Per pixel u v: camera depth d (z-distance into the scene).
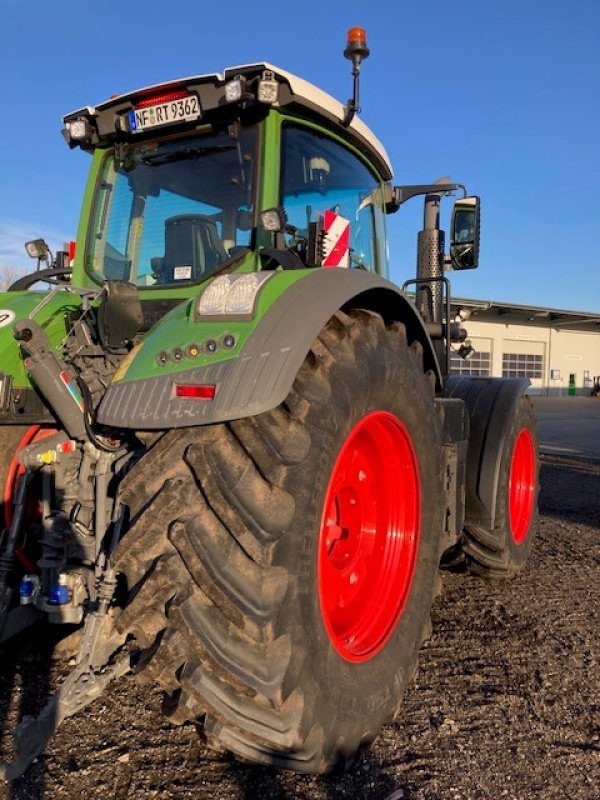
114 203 3.36
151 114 3.11
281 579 2.04
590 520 6.74
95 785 2.23
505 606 4.09
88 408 2.51
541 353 39.88
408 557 2.88
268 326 2.10
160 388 2.10
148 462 2.08
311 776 2.33
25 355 2.76
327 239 3.28
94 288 3.34
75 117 3.34
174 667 1.99
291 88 2.91
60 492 2.71
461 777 2.36
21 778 2.25
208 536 1.97
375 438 2.75
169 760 2.38
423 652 3.40
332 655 2.27
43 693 2.73
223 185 3.05
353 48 3.18
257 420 2.09
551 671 3.21
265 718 2.04
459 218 4.27
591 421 21.55
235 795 2.21
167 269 3.18
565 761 2.48
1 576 2.59
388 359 2.59
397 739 2.60
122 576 2.38
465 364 36.50
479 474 4.12
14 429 2.91
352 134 3.44
